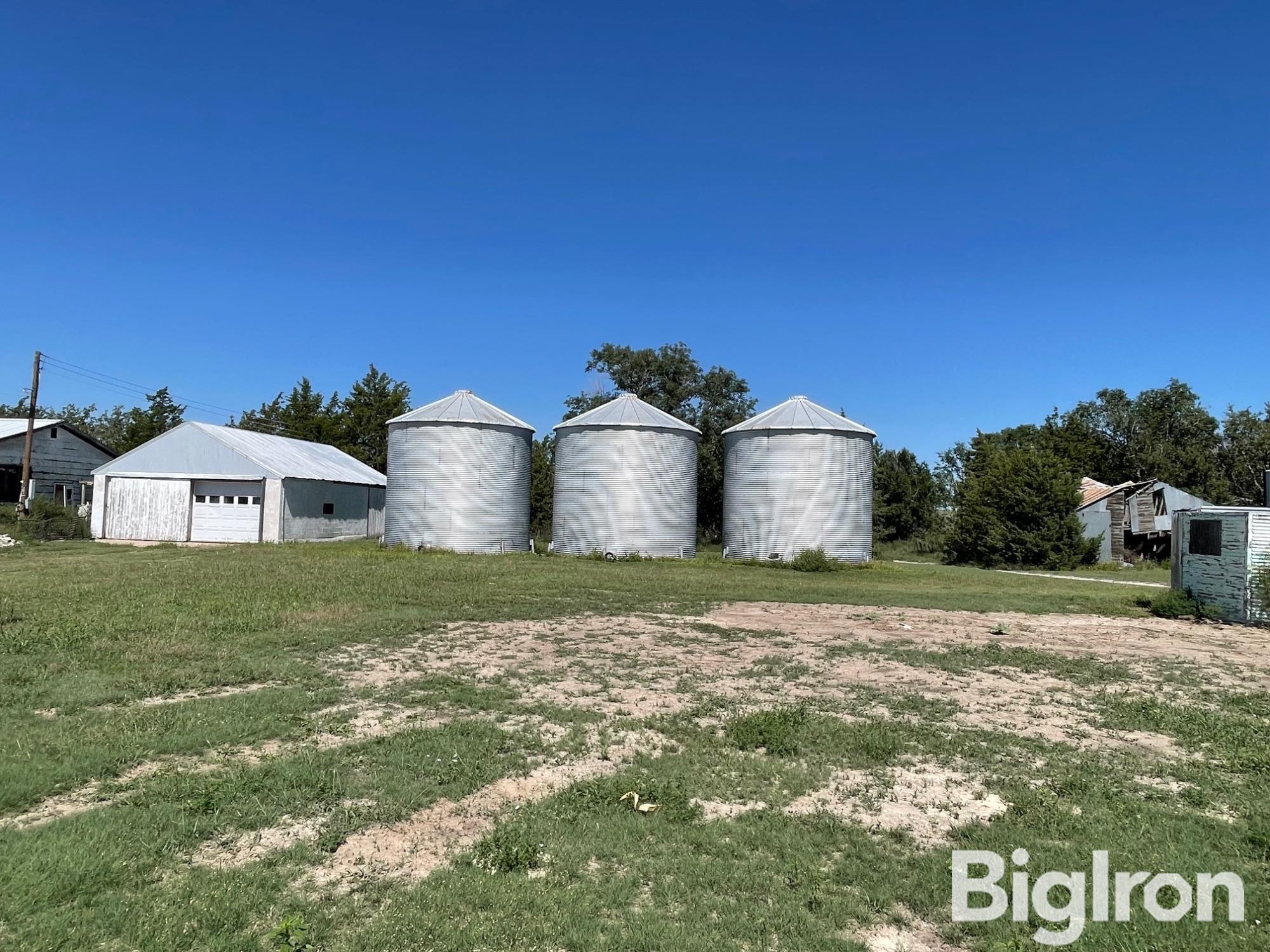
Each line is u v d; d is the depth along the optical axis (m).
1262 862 4.90
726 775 6.26
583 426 30.11
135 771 6.02
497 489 30.41
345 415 64.50
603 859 4.82
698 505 47.50
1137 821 5.47
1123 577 29.88
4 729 6.74
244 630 11.38
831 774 6.36
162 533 33.38
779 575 24.20
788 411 30.19
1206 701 8.92
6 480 37.97
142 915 3.98
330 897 4.29
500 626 12.68
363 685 8.70
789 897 4.42
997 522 35.25
